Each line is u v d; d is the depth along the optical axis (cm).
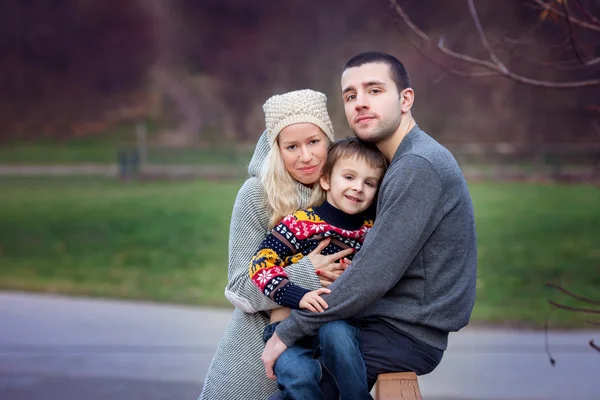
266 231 362
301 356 328
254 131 4769
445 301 326
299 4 4888
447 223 324
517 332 980
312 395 323
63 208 2206
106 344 909
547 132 4209
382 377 321
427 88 4294
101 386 752
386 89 335
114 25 4994
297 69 4856
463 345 917
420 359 328
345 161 342
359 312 327
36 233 1828
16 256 1579
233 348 368
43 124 4769
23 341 923
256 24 4966
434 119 4294
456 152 3266
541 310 1109
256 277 339
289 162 353
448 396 718
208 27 4972
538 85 437
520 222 1886
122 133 4678
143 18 4994
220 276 1373
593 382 762
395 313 329
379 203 329
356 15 4775
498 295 1214
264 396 365
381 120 335
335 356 318
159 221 1975
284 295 330
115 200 2364
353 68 340
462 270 329
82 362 838
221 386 367
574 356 860
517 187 2603
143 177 2962
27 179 3017
